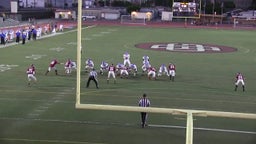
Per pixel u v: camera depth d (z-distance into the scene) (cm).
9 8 8650
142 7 10769
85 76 2545
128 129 1534
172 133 1495
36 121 1600
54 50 3731
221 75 2703
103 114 1722
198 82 2450
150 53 3700
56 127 1536
